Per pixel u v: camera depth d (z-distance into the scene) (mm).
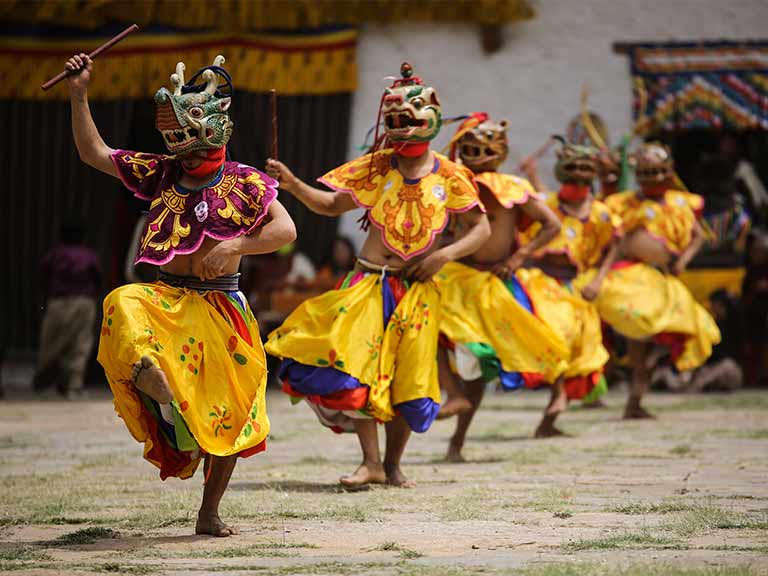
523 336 18906
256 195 11641
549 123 38156
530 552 10555
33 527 12203
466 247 16188
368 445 15625
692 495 14016
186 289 11578
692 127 37594
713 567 9500
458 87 38188
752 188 37969
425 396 15609
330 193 16375
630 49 37875
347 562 10117
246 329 11766
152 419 11484
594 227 24234
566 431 23656
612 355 32781
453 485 15570
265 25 37000
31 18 37188
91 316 34781
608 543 10852
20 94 38281
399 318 15727
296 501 13961
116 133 37938
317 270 37969
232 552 10609
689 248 26953
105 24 37938
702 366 35125
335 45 37594
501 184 19188
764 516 12227
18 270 38875
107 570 9805
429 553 10570
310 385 15359
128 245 39844
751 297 36656
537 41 38094
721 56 37594
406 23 38000
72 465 18047
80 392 34781
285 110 37844
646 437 21891
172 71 37625
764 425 23922
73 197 38562
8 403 32312
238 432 11406
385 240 15891
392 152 16344
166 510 13195
